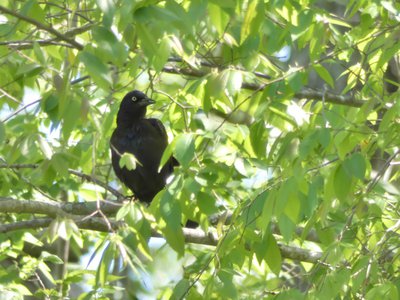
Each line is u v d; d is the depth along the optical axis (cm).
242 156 1063
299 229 1203
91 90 1349
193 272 1132
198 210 973
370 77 1157
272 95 971
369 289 915
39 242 1375
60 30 1188
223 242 938
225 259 955
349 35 1173
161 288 1415
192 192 891
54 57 1108
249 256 952
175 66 1250
